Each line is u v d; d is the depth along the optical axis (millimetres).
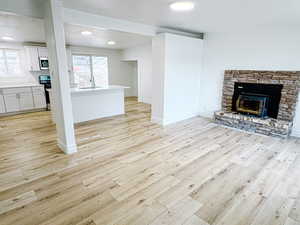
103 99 5047
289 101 3654
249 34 4066
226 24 3756
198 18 3307
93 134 3836
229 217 1714
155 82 4418
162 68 4152
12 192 2049
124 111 5684
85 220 1676
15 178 2309
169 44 4047
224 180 2273
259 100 3912
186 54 4500
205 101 5176
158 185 2176
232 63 4449
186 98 4867
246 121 3998
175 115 4695
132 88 9164
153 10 2865
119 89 5371
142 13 3018
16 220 1674
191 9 2795
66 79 2697
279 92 3771
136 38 5242
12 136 3719
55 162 2693
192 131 4023
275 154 2951
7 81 5727
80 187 2135
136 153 2982
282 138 3559
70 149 2959
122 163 2672
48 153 2975
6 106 5316
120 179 2289
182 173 2424
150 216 1723
